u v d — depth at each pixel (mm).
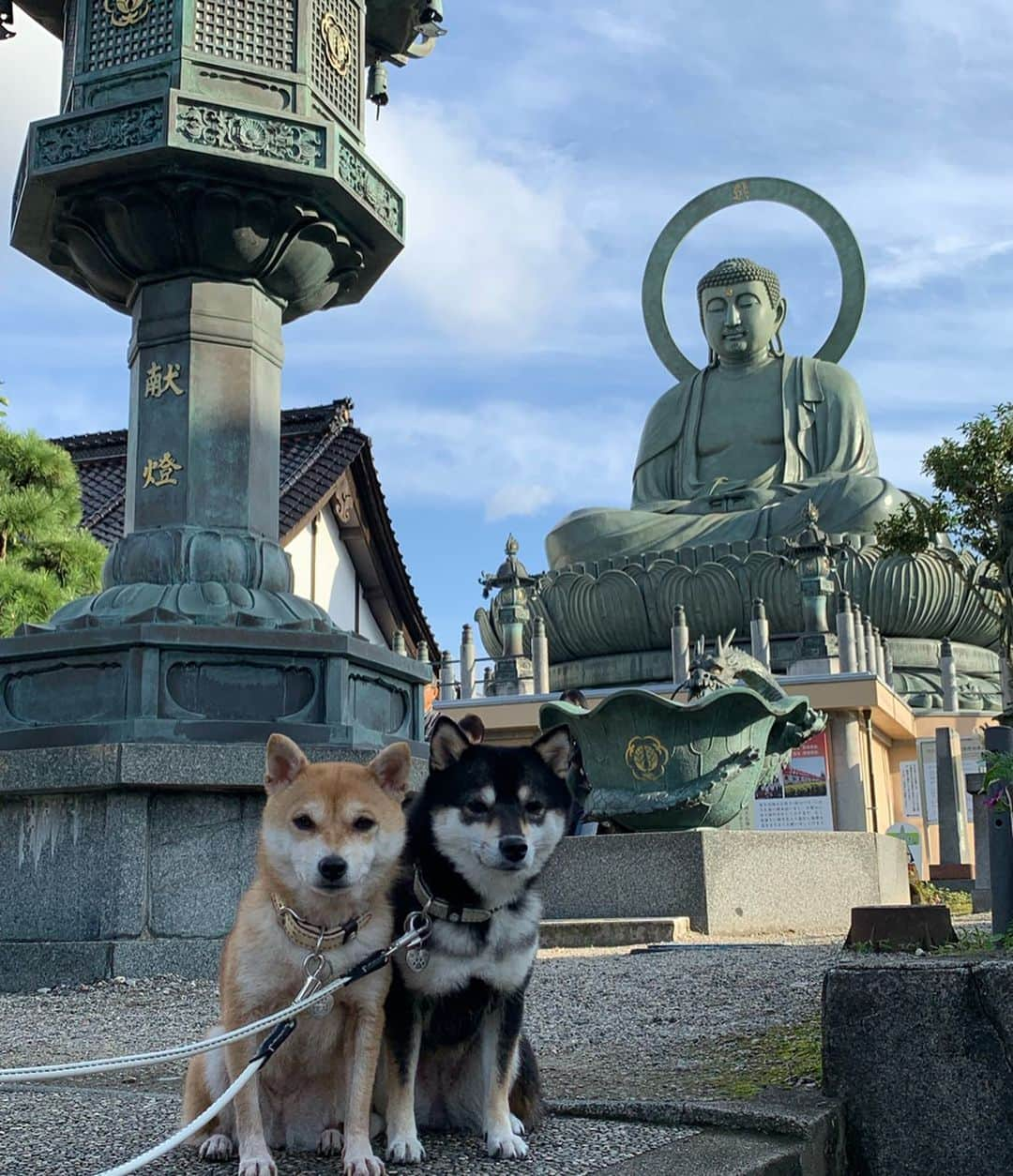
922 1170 4359
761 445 32906
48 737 9695
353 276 12023
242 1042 3547
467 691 27266
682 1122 4262
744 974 8203
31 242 11359
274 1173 3400
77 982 8859
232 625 10219
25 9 12141
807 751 23641
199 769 9289
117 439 29656
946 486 18688
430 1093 4184
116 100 10797
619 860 11992
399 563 28172
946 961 4531
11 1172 3492
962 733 27844
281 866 3705
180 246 10812
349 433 27016
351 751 9883
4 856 9492
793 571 27234
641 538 29797
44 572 17469
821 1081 4633
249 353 11172
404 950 3846
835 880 13055
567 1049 6031
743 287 34469
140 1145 3830
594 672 28797
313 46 11461
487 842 3844
